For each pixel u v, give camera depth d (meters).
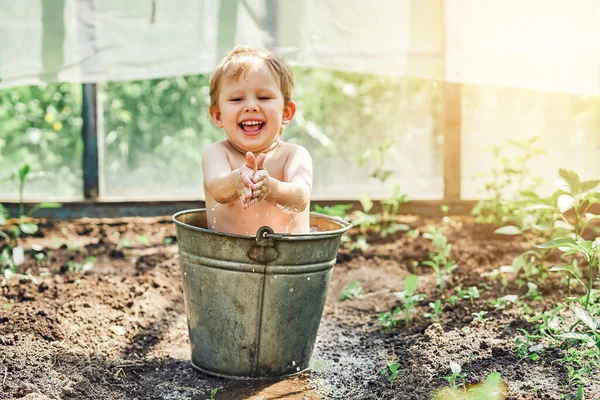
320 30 4.65
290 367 3.05
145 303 3.76
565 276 3.87
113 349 3.25
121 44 4.66
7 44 4.61
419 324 3.50
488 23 4.56
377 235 5.09
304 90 7.49
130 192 5.88
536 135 5.68
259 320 2.92
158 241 4.92
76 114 7.48
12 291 3.72
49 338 3.20
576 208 3.74
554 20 4.50
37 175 4.96
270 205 3.06
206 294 2.94
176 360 3.24
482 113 5.63
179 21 4.66
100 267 4.34
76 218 5.34
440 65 4.62
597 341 2.64
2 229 5.03
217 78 3.14
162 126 7.70
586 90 4.53
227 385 2.96
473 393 2.61
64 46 4.64
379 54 4.65
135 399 2.80
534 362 2.84
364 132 7.01
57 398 2.61
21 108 7.40
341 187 6.36
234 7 4.65
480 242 4.82
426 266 4.48
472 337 3.15
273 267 2.85
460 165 5.48
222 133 7.68
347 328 3.66
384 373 2.94
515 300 3.47
